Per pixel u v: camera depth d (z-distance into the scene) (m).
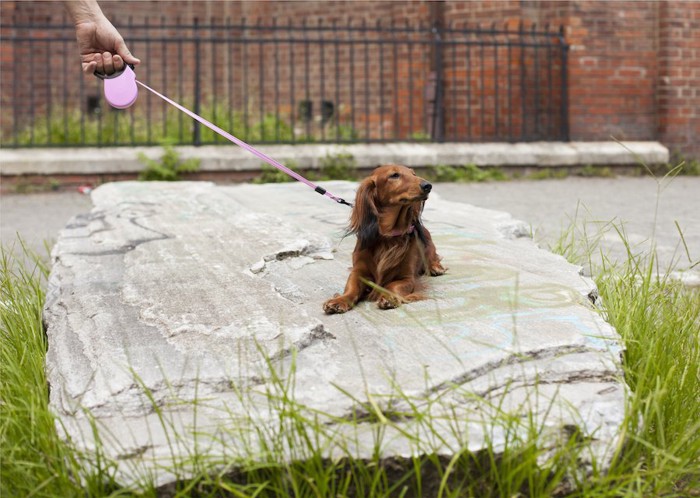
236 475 2.48
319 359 3.14
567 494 2.55
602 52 12.83
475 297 3.88
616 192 10.76
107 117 14.16
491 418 2.56
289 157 11.81
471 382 2.90
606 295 4.31
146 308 3.87
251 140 12.19
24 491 2.55
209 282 4.33
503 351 3.07
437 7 13.35
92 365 3.22
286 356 3.16
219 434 2.62
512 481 2.51
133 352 3.28
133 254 5.15
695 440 2.84
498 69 12.77
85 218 6.70
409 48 12.30
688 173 12.94
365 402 2.73
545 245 6.74
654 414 2.91
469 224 5.99
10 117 14.52
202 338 3.40
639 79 13.06
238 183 11.76
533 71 12.81
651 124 13.23
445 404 2.75
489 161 12.36
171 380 2.97
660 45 13.02
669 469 2.61
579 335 3.25
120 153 11.48
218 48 16.91
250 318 3.61
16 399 3.03
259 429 2.55
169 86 16.69
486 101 12.86
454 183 11.91
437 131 12.71
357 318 3.66
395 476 2.52
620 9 12.83
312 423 2.60
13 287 4.91
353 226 3.93
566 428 2.63
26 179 11.13
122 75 4.52
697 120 13.16
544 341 3.18
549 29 12.85
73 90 15.71
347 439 2.55
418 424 2.56
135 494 2.40
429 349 3.19
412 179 3.76
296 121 15.85
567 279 4.21
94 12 4.70
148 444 2.59
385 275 3.95
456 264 4.62
